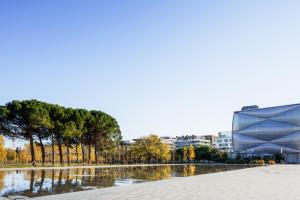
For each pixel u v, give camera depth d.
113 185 33.56
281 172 57.97
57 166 87.06
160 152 155.62
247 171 62.72
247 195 22.20
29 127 87.06
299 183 32.84
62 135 94.44
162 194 22.52
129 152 158.00
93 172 59.84
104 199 19.83
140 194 22.47
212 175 48.03
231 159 161.25
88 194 22.48
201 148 190.50
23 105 85.25
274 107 191.62
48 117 88.50
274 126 186.50
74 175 50.12
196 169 78.94
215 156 180.00
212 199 19.98
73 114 100.62
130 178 44.41
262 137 189.62
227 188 27.14
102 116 112.38
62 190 28.91
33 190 28.95
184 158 184.88
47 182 37.09
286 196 21.75
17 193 26.80
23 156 133.12
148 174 55.06
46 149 146.00
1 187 31.50
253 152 190.12
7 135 88.69
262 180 37.00
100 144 117.12
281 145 183.12
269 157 173.75
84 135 110.19
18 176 47.12
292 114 182.88
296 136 179.38
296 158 179.38
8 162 103.00
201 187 27.89
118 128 123.88
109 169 74.75
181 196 21.42
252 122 194.62
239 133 197.75
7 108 85.81
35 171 61.88
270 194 22.88
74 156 151.00
